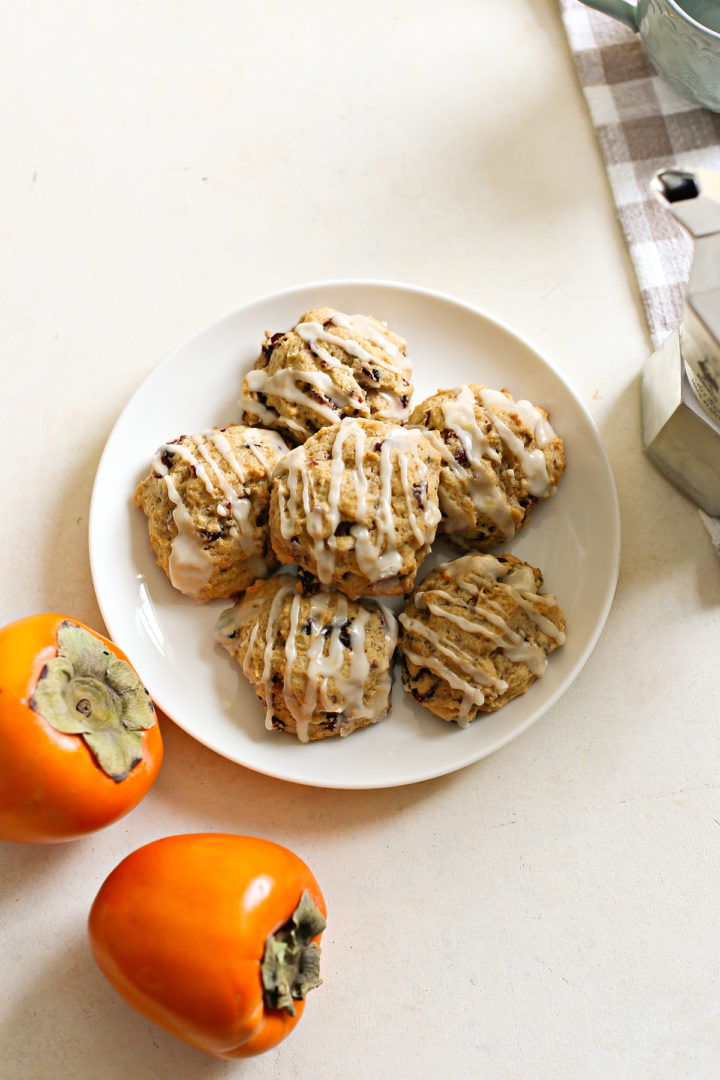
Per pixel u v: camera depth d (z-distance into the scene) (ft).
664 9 2.32
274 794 2.36
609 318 2.48
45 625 2.22
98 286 2.51
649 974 2.33
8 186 2.54
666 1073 2.30
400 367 2.35
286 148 2.55
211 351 2.40
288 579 2.34
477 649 2.28
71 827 2.21
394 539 2.23
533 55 2.57
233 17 2.60
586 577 2.35
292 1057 2.31
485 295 2.50
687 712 2.38
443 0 2.59
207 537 2.30
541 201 2.52
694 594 2.41
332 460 2.25
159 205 2.53
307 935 2.20
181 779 2.36
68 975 2.32
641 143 2.52
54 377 2.48
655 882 2.35
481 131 2.55
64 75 2.58
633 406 2.45
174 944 2.15
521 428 2.32
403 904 2.34
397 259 2.51
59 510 2.44
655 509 2.43
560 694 2.30
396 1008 2.32
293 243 2.52
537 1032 2.31
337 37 2.59
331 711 2.27
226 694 2.34
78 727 2.18
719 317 2.10
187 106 2.57
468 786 2.37
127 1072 2.30
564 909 2.34
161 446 2.36
